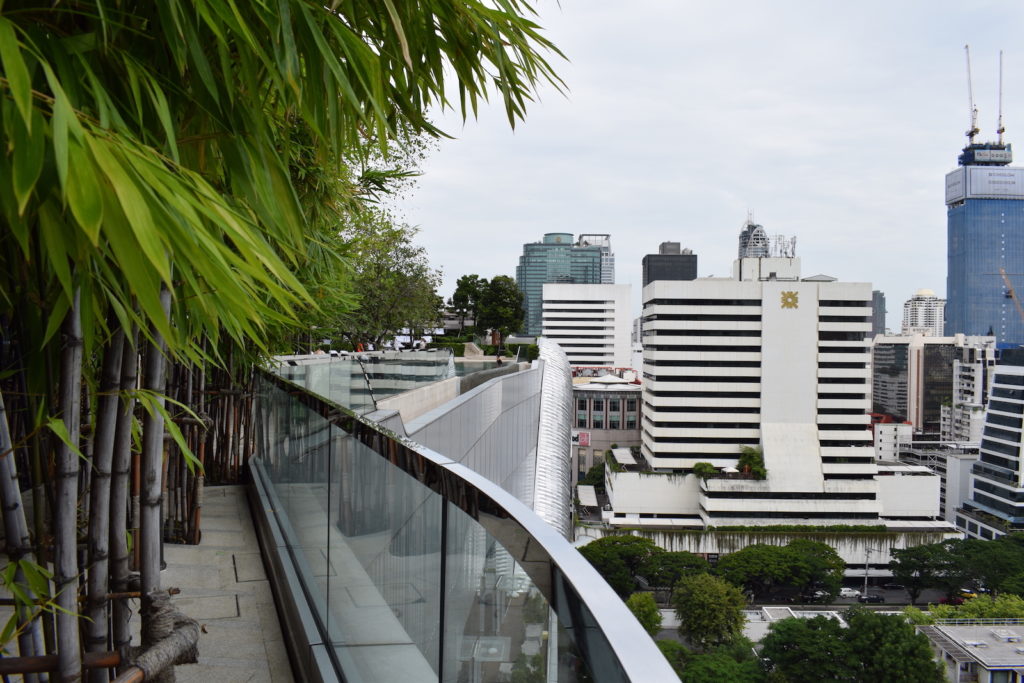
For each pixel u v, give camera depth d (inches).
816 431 3971.5
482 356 1462.8
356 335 835.4
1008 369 4488.2
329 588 119.4
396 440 79.5
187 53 67.7
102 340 78.5
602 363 6894.7
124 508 89.2
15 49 38.8
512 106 93.0
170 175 49.5
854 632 978.7
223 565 202.2
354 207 206.8
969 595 2923.2
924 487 3902.6
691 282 4099.4
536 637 36.3
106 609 91.8
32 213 50.4
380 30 83.6
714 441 4111.7
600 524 3769.7
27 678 82.6
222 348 233.9
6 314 80.4
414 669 69.9
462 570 54.3
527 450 1104.8
